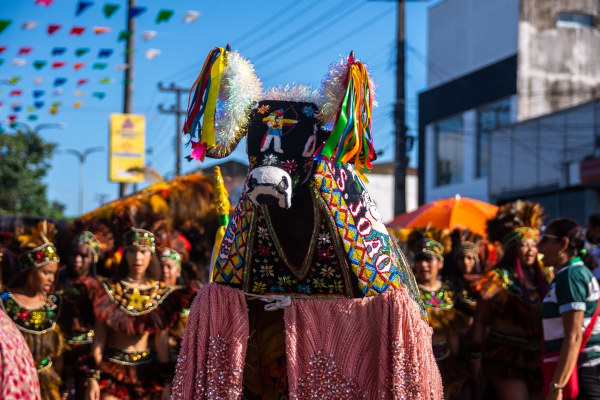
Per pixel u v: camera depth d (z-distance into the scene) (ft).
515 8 91.86
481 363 24.22
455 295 24.43
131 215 22.53
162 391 21.39
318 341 11.24
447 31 102.78
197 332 11.43
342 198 11.18
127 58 59.21
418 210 33.73
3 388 8.29
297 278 11.34
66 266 24.75
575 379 17.46
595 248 24.89
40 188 113.50
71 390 23.39
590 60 93.91
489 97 94.84
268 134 10.90
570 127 75.25
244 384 11.94
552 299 18.22
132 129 60.29
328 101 10.84
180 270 23.75
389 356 11.10
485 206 33.55
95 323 21.02
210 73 10.95
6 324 8.72
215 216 28.86
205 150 11.21
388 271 11.31
